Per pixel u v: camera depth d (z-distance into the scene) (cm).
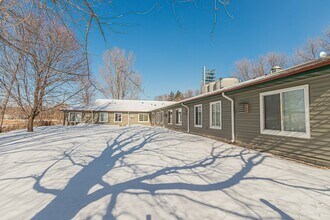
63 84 1627
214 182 362
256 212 251
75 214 254
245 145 756
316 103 493
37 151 684
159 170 441
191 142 875
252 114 732
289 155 566
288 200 284
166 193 314
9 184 377
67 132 1419
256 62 3403
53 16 253
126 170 444
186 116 1410
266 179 375
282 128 599
